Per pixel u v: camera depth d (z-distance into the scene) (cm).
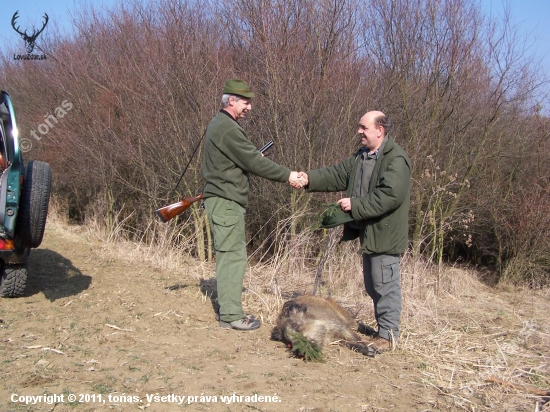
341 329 488
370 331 519
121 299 596
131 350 442
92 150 983
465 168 845
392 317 471
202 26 854
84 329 490
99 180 1023
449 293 729
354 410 359
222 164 493
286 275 724
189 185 872
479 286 805
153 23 905
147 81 860
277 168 491
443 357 463
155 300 596
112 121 948
